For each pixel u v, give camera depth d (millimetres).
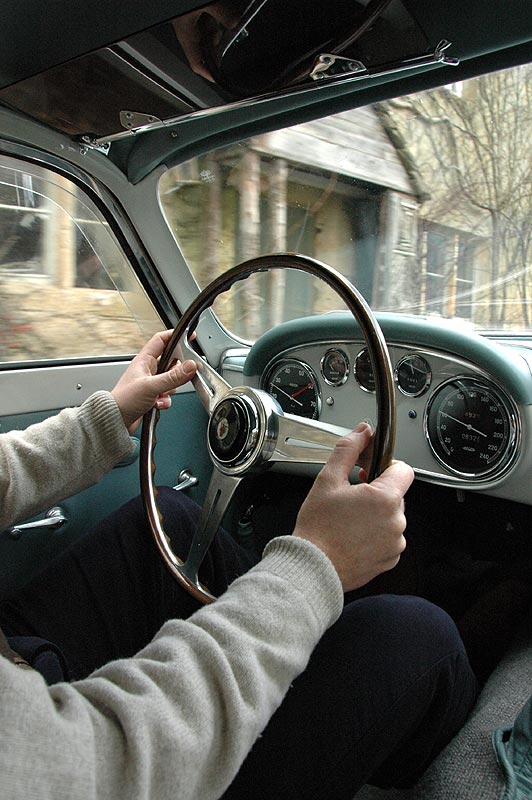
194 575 1116
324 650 858
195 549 1122
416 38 1146
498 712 1096
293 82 1284
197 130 1640
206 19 1086
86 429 1064
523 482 1443
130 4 1045
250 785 763
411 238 1935
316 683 819
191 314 1168
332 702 805
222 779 557
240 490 1942
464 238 1856
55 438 1045
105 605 1211
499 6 1117
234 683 567
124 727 511
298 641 625
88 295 1890
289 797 763
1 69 1297
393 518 737
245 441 1033
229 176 1905
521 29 1202
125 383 1136
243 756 568
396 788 1020
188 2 1036
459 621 1643
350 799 819
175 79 1293
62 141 1625
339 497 733
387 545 737
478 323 1966
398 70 1248
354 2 1037
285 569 672
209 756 547
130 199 1842
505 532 1798
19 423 1612
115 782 492
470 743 1012
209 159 1830
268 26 1103
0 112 1482
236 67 1235
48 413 1680
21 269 1718
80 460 1055
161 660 585
